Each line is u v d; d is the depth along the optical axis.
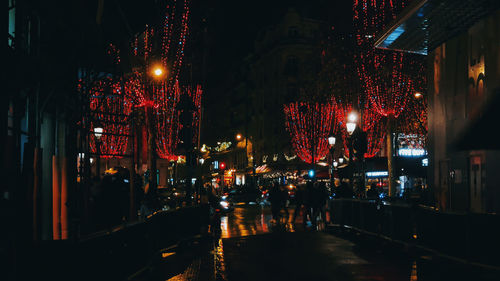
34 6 10.40
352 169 22.31
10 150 8.38
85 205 12.05
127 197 14.80
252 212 34.66
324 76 47.59
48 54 10.88
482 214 9.29
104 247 7.63
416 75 36.69
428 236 11.30
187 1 30.22
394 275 9.59
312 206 21.48
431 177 16.69
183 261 11.88
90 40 11.77
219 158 93.94
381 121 44.72
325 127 52.47
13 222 7.53
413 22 13.79
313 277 9.49
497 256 8.88
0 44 8.10
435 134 16.42
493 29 12.76
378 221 14.66
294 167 62.59
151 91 24.77
